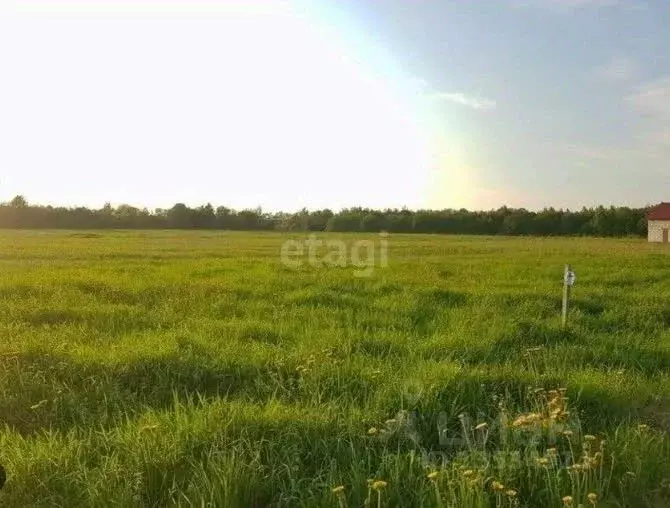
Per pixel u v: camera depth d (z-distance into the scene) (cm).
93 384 694
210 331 978
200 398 609
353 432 555
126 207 10400
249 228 9938
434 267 2255
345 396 655
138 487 457
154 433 532
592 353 887
